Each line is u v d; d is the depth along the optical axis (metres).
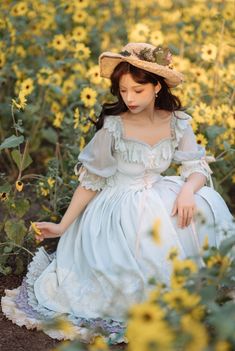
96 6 6.75
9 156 5.32
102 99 5.19
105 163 3.50
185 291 2.44
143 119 3.52
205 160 3.69
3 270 3.81
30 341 3.23
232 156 4.82
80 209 3.58
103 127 3.50
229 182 5.07
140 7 6.98
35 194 5.09
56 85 5.36
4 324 3.38
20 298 3.53
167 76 3.38
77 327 3.22
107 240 3.43
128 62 3.36
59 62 5.38
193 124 4.65
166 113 3.60
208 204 3.53
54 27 6.08
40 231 3.50
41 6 6.00
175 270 2.58
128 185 3.55
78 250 3.53
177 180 3.67
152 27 6.45
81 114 4.78
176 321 2.33
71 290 3.43
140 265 3.36
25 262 4.01
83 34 5.56
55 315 3.36
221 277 2.63
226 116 4.82
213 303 2.57
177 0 6.56
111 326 3.24
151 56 3.42
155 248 3.36
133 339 2.44
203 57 5.13
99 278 3.36
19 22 5.95
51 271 3.55
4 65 5.62
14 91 5.80
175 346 2.24
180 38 6.20
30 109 4.50
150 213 3.42
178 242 3.38
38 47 6.00
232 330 2.27
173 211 3.43
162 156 3.55
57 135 5.44
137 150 3.48
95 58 6.36
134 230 3.41
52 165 4.39
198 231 3.45
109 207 3.52
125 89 3.40
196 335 2.25
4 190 3.86
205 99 5.29
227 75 5.08
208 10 5.95
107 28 6.67
